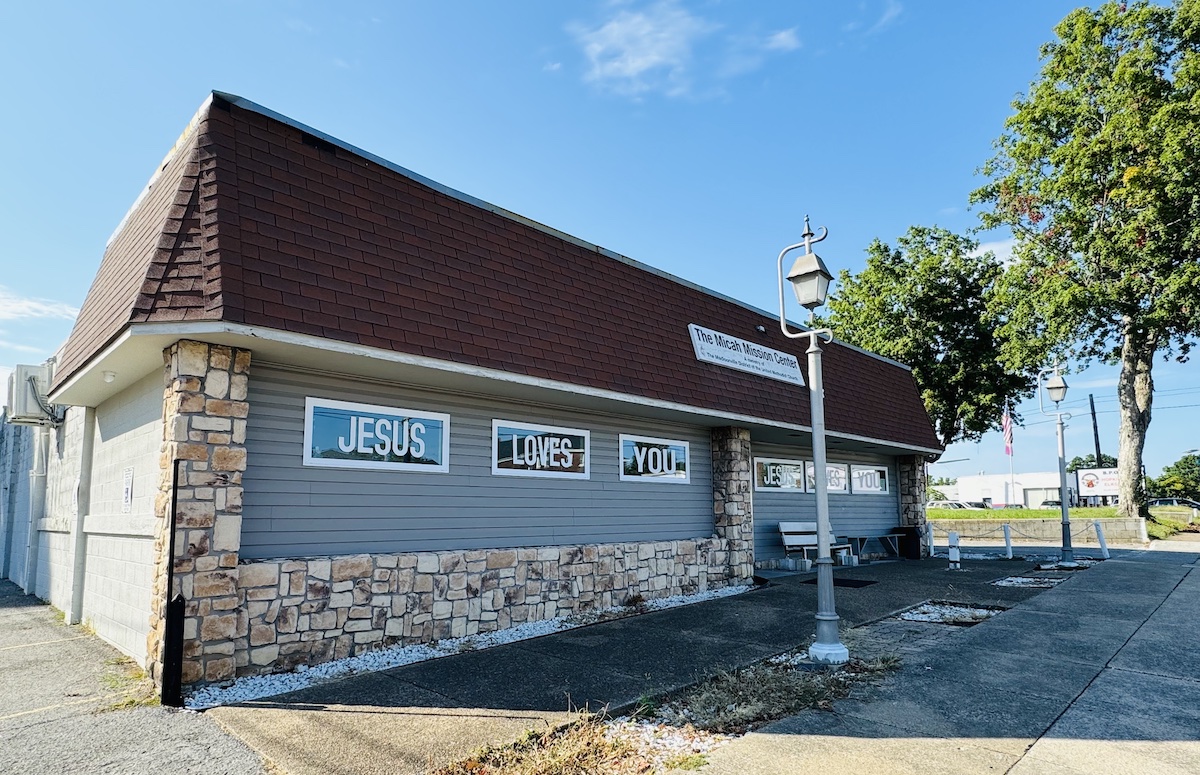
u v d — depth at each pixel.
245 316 5.81
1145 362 24.19
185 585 5.86
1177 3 20.77
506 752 4.54
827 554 6.90
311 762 4.39
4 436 18.17
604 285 10.43
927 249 29.66
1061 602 10.33
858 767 4.34
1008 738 4.82
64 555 10.86
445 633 7.89
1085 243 22.59
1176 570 14.16
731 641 7.84
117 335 6.14
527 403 9.66
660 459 11.80
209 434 6.09
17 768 4.34
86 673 6.67
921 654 7.14
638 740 4.85
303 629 6.66
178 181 6.60
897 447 17.42
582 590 9.67
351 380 7.70
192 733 4.93
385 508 7.84
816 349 7.33
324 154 7.38
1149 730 4.96
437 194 8.47
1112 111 21.48
